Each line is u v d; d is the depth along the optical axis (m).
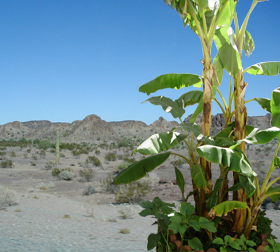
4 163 22.94
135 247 4.94
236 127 3.71
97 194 12.03
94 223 7.16
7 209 9.02
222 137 3.52
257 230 3.72
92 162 25.39
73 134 125.38
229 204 3.07
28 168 22.61
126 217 8.02
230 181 12.83
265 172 14.29
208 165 3.58
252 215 3.50
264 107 3.97
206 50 3.54
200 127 3.65
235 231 3.63
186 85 4.15
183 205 2.99
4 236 5.29
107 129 131.88
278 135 3.30
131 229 6.55
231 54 3.62
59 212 8.73
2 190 10.27
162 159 3.56
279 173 13.91
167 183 13.73
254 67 3.78
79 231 6.12
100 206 9.93
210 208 3.30
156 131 138.12
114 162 26.17
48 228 6.34
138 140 84.56
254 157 24.84
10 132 164.75
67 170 17.09
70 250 4.57
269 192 3.63
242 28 3.72
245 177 3.27
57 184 15.01
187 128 3.50
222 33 3.72
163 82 4.09
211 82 3.56
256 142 3.04
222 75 4.23
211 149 2.93
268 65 3.87
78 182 15.44
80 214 8.45
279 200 8.62
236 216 3.61
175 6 3.36
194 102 4.53
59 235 5.70
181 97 4.59
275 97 3.41
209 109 3.58
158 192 11.63
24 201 10.68
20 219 7.37
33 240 5.14
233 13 3.71
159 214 3.00
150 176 14.51
